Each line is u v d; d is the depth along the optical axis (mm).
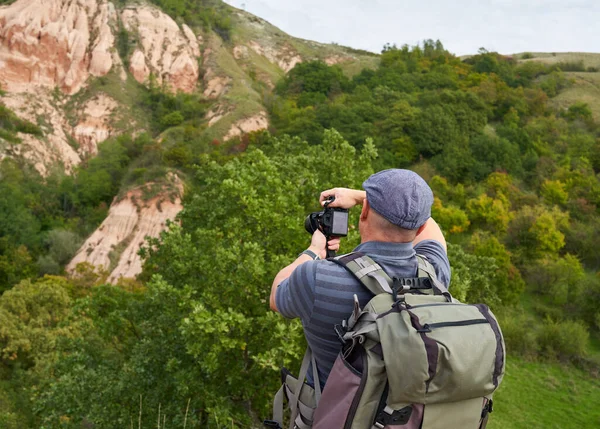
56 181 86062
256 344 14438
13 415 25156
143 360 15359
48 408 17141
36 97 101750
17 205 72250
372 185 2195
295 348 12797
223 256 14758
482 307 2064
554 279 43469
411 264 2184
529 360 33344
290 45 158625
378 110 84750
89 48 111812
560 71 132125
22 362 31906
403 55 136375
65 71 107250
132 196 70438
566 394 29781
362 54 169875
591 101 115312
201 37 132625
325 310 2072
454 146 73500
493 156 72062
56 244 67250
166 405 15203
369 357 1863
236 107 102312
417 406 1828
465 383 1805
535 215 51406
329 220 2543
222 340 12984
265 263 14602
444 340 1807
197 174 23109
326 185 18734
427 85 108375
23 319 33531
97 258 65938
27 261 61156
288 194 17062
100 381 16594
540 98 104312
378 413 1844
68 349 20438
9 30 103188
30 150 89812
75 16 113625
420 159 74812
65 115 103125
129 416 15031
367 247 2199
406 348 1785
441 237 2721
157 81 114938
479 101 90812
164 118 102625
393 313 1897
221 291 15125
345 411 1857
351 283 2082
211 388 14305
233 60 131250
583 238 52125
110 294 19641
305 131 83625
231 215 18094
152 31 121625
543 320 37406
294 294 2166
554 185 62375
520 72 131375
